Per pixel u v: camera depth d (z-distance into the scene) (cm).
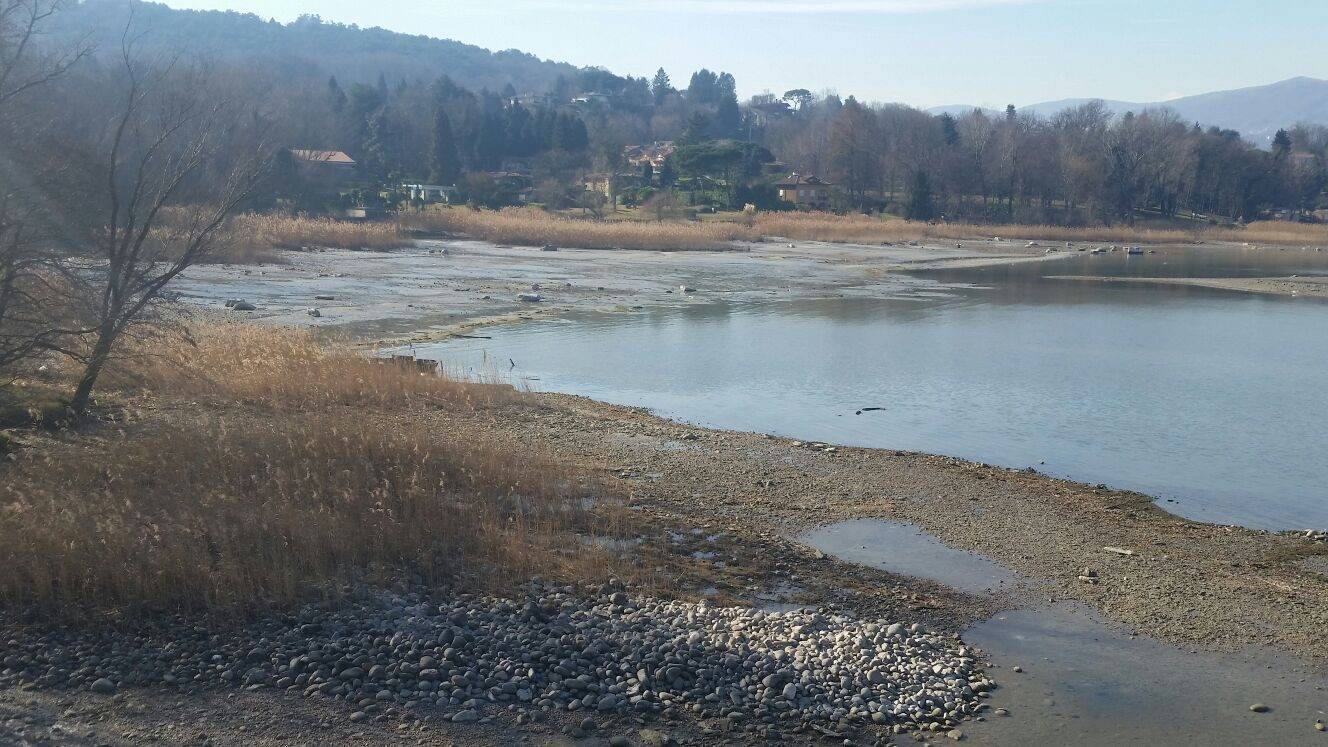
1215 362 3419
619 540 1432
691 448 2047
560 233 7950
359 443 1648
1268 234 11669
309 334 3122
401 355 3067
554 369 3042
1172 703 1040
